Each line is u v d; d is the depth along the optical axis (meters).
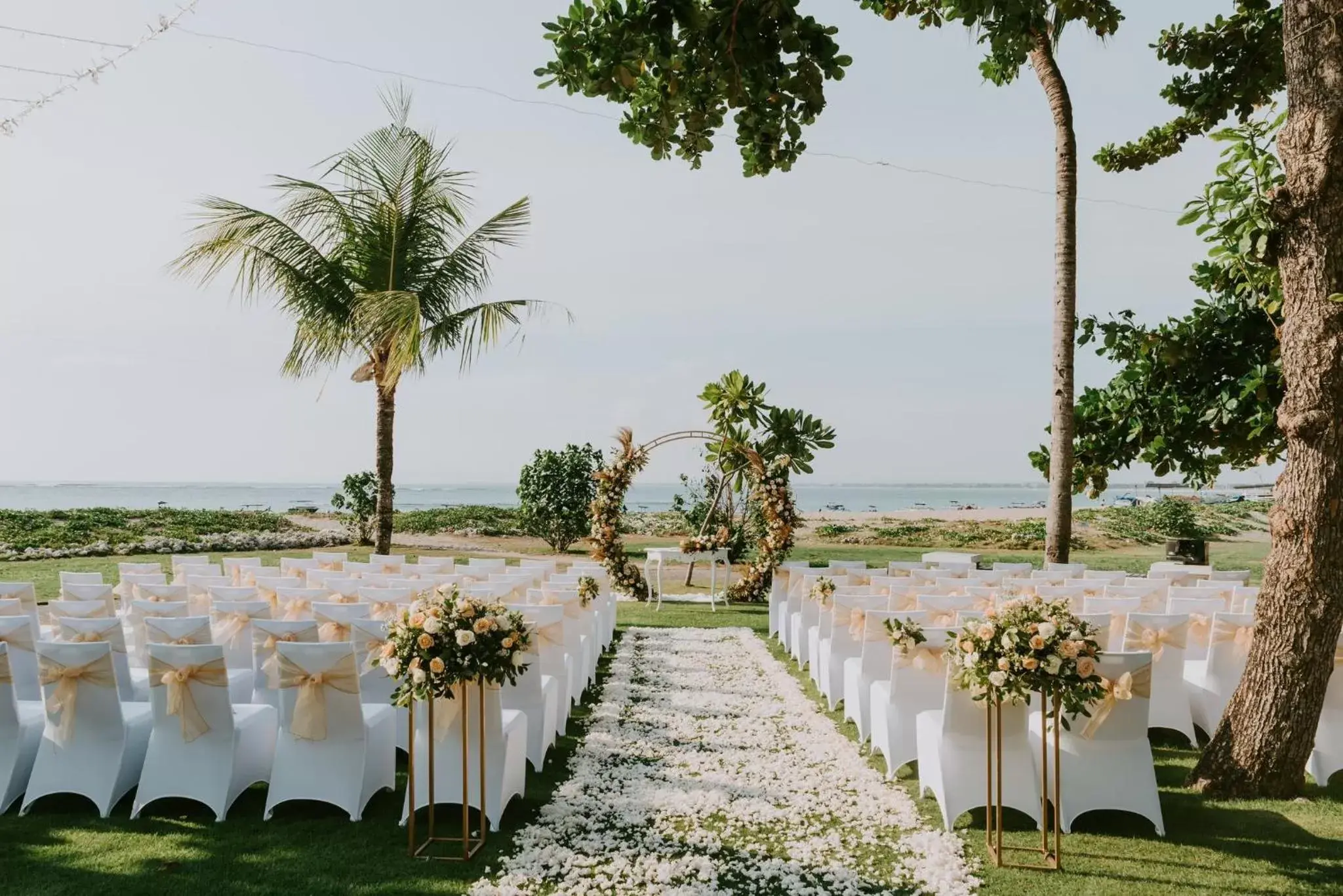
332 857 3.90
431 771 4.04
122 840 4.07
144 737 4.62
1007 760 4.30
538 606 5.99
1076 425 9.45
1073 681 3.78
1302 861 3.85
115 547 16.52
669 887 3.65
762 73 3.64
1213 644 5.81
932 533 22.80
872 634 5.73
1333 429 4.35
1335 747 4.85
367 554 17.38
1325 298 4.33
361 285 12.45
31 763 4.56
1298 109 4.45
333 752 4.37
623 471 13.37
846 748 5.70
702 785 4.98
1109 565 16.03
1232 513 25.88
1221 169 5.71
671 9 3.43
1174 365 8.45
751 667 8.34
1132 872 3.78
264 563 14.84
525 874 3.74
